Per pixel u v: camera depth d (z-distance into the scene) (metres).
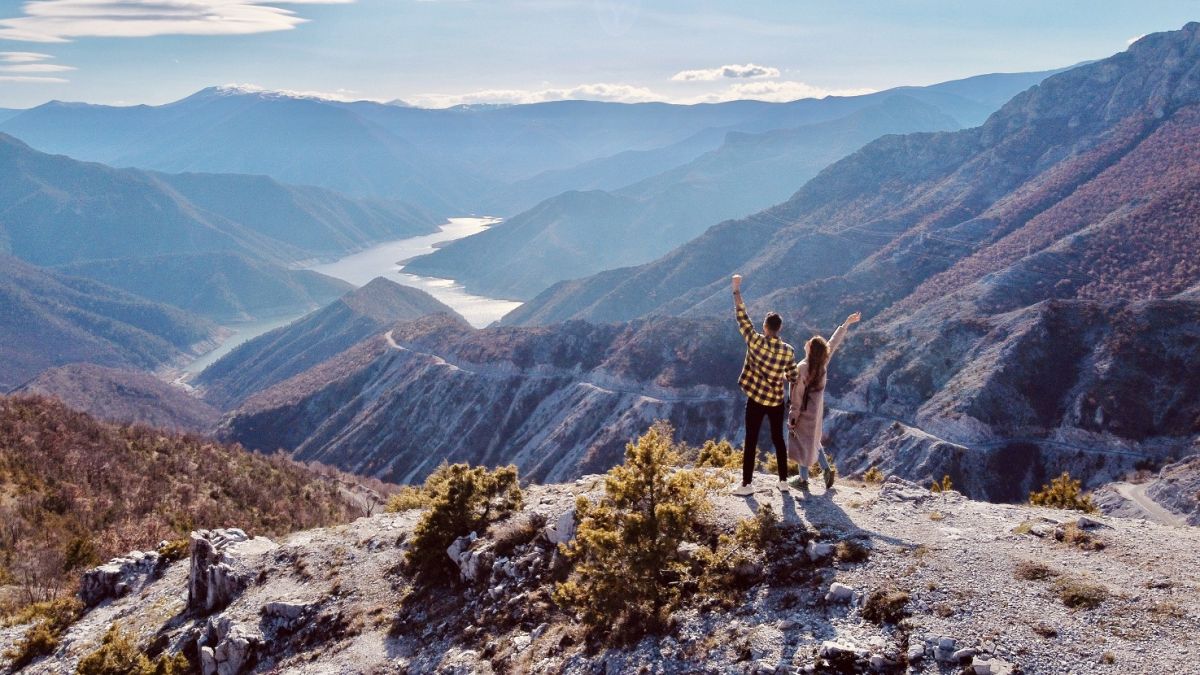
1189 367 137.88
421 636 18.08
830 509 15.32
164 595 28.23
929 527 14.28
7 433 102.69
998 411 145.88
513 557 18.55
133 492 94.44
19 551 64.19
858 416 167.12
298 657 19.36
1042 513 14.95
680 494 14.21
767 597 12.97
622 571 13.65
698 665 11.98
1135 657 9.93
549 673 13.83
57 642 27.81
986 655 10.44
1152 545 12.77
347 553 23.89
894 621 11.53
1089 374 145.62
